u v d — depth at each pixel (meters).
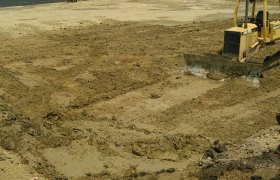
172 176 9.67
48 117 13.52
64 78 17.22
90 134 12.42
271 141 11.38
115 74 17.55
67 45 22.02
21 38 23.42
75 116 13.67
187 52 20.89
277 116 13.12
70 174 10.41
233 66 16.28
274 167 9.15
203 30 26.16
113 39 23.39
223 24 27.91
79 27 26.52
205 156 11.18
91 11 32.12
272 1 37.56
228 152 11.07
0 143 11.27
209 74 16.94
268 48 19.72
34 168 10.45
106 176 10.34
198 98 15.09
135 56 20.12
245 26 17.25
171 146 11.78
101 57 19.92
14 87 15.98
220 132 12.58
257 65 15.70
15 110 13.58
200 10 34.09
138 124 13.16
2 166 9.90
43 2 38.97
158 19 29.86
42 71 18.02
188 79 17.03
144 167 10.78
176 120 13.41
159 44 22.38
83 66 18.61
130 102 14.90
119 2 37.56
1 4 37.25
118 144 11.87
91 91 15.84
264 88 15.92
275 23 18.97
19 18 28.66
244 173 8.88
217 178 8.84
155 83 16.73
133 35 24.48
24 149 11.26
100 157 11.23
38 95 15.28
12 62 19.12
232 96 15.24
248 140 11.88
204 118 13.52
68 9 33.06
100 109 14.35
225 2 38.47
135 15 31.09
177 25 27.86
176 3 37.56
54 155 11.21
